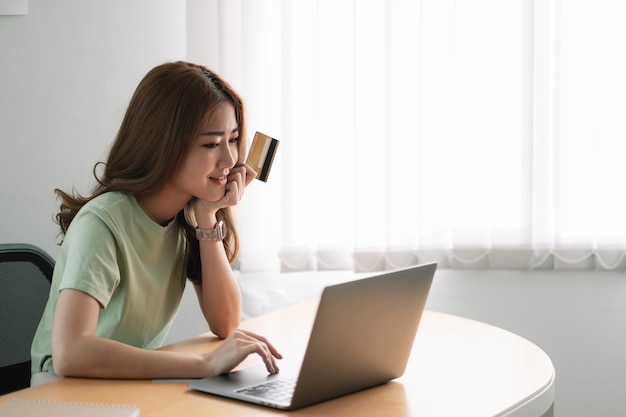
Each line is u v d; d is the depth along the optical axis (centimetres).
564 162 266
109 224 163
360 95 271
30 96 284
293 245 278
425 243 273
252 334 154
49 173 287
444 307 280
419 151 271
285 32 272
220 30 275
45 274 184
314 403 132
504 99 267
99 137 287
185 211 181
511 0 264
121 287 169
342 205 278
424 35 269
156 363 145
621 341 271
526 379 146
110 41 285
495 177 269
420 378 147
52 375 160
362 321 132
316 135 275
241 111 176
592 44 262
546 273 273
